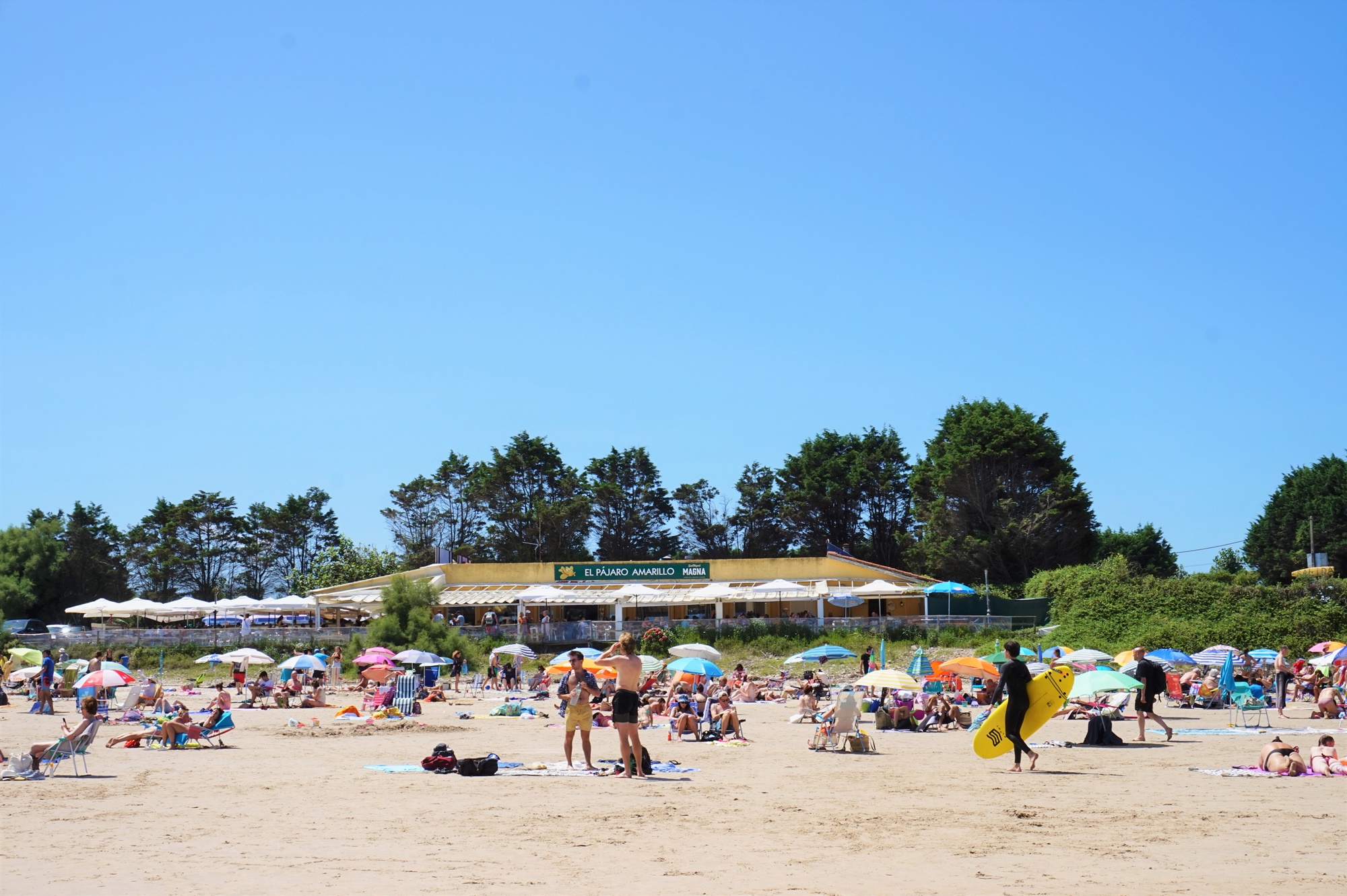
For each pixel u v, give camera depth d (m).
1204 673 36.72
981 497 73.69
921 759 18.83
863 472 95.94
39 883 8.76
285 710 34.72
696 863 9.47
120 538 105.69
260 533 108.50
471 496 103.50
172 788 15.16
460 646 54.00
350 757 19.84
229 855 9.92
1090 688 20.55
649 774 16.27
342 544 98.19
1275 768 15.89
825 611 66.62
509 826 11.52
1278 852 9.80
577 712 17.06
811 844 10.38
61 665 45.06
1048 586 58.72
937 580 74.38
